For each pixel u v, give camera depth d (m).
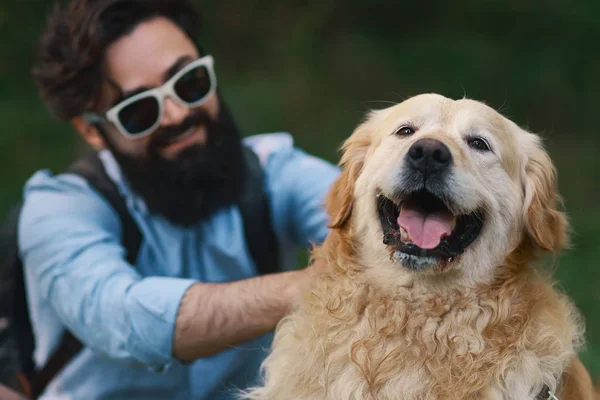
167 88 3.41
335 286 2.92
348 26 13.22
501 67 12.67
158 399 3.37
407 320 2.81
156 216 3.44
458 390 2.68
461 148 2.85
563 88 12.55
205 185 3.45
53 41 3.54
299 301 2.92
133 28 3.43
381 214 2.90
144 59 3.41
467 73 12.35
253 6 12.81
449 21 13.20
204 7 12.60
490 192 2.86
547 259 3.03
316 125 11.29
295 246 3.82
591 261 7.52
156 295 2.89
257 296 2.92
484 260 2.82
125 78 3.42
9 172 9.19
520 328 2.75
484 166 2.88
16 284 3.40
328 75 12.30
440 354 2.76
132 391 3.36
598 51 12.90
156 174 3.42
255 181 3.59
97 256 3.11
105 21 3.40
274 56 12.45
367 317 2.85
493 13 13.12
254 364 3.50
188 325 2.86
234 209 3.51
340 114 11.56
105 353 3.02
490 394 2.66
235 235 3.49
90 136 3.71
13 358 3.38
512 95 12.48
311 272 3.02
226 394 3.42
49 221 3.24
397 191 2.78
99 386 3.36
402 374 2.74
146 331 2.88
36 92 10.70
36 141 9.78
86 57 3.41
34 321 3.39
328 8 13.03
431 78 12.48
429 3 13.26
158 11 3.51
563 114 12.55
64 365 3.40
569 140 12.26
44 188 3.41
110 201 3.39
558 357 2.72
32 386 3.43
